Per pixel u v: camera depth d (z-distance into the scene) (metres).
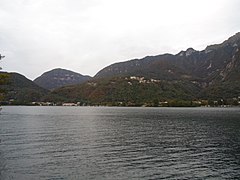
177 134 79.38
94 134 79.19
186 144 61.34
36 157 46.66
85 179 34.69
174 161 44.56
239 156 48.56
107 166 41.12
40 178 34.88
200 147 57.53
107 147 57.09
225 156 48.50
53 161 43.91
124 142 63.81
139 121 129.75
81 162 43.41
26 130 86.94
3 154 48.78
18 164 41.66
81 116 167.50
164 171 38.59
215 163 43.34
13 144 59.28
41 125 105.75
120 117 159.12
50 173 37.09
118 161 44.34
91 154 49.75
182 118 148.75
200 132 84.31
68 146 57.84
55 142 62.94
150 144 61.19
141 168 40.09
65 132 83.31
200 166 41.44
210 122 121.62
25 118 144.00
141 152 51.91
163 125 108.88
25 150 52.69
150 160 45.19
